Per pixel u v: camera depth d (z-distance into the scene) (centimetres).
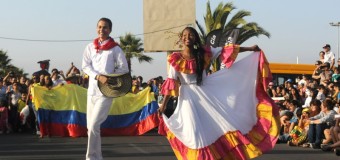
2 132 1465
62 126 1330
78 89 1363
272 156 916
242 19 3122
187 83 616
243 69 639
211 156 598
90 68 703
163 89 616
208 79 627
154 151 987
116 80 694
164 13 2305
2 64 4856
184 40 609
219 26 3092
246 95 633
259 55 644
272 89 1586
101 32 707
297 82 1847
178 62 608
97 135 709
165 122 612
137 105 1385
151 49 2308
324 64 1520
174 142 616
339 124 997
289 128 1168
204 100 614
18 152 984
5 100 1486
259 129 623
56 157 910
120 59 704
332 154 952
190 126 605
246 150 605
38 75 1468
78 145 1113
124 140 1227
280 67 2181
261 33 3131
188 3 2303
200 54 611
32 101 1388
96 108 698
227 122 611
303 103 1420
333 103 1051
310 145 1055
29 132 1482
